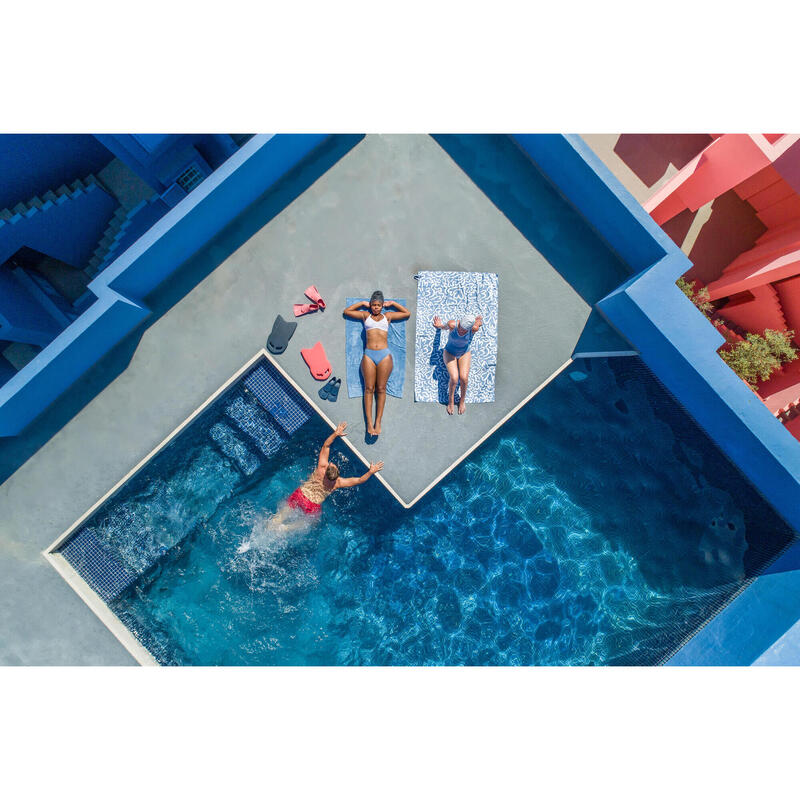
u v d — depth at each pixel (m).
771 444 5.87
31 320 7.39
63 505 6.38
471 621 7.45
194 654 7.16
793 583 6.04
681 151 8.70
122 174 8.44
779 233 7.89
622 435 7.30
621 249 6.32
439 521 7.52
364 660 7.31
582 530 7.50
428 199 6.46
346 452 7.32
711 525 7.06
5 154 6.49
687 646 6.78
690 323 5.72
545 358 6.57
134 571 6.90
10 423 5.91
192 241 6.03
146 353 6.34
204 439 7.02
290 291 6.39
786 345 7.18
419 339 6.47
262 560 7.33
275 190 6.36
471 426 6.51
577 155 5.71
